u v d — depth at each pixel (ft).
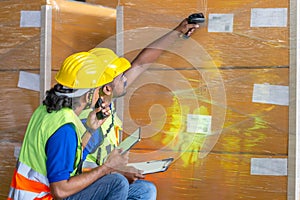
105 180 8.86
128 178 9.55
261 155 9.47
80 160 8.60
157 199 10.27
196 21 9.68
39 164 8.34
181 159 10.03
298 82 9.32
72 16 11.10
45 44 10.69
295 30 9.20
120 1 10.39
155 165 9.71
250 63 9.49
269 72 9.38
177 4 9.94
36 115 8.63
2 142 11.46
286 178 9.33
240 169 9.61
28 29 10.99
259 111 9.46
